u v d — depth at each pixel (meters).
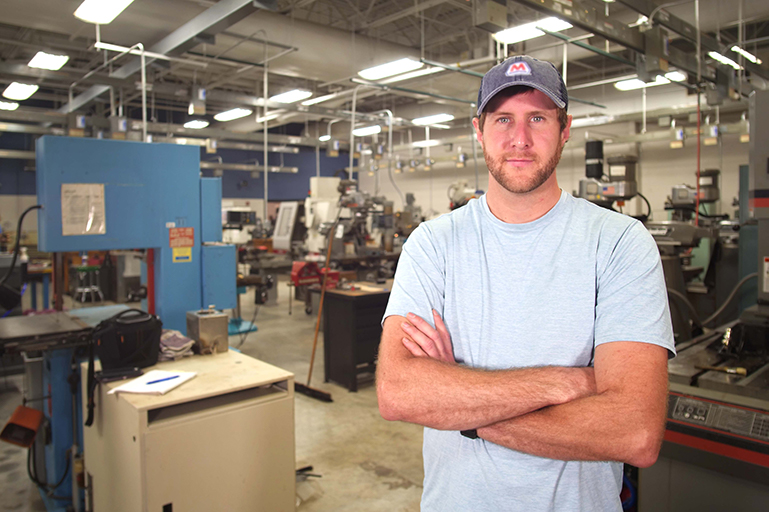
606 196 3.42
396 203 15.16
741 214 3.60
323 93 9.74
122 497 1.86
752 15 5.12
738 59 5.07
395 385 0.97
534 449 0.89
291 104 7.88
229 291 3.12
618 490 0.98
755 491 1.55
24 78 7.08
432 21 6.86
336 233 6.47
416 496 2.61
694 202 4.96
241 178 14.77
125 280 7.78
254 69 7.82
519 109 0.98
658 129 9.90
